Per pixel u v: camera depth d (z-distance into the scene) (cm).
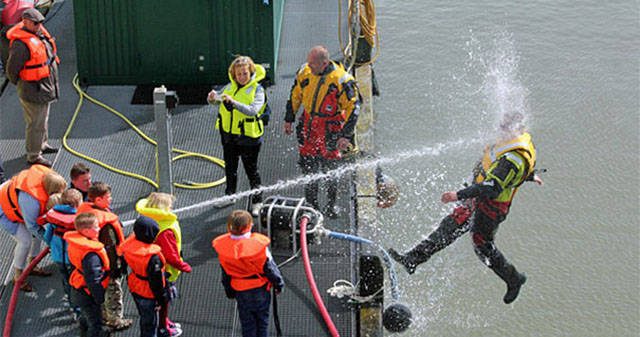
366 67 1873
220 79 1802
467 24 2539
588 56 2369
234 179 1426
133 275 1086
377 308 1247
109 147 1617
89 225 1060
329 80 1325
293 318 1227
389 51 2397
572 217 1820
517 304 1596
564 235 1770
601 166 1956
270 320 1221
